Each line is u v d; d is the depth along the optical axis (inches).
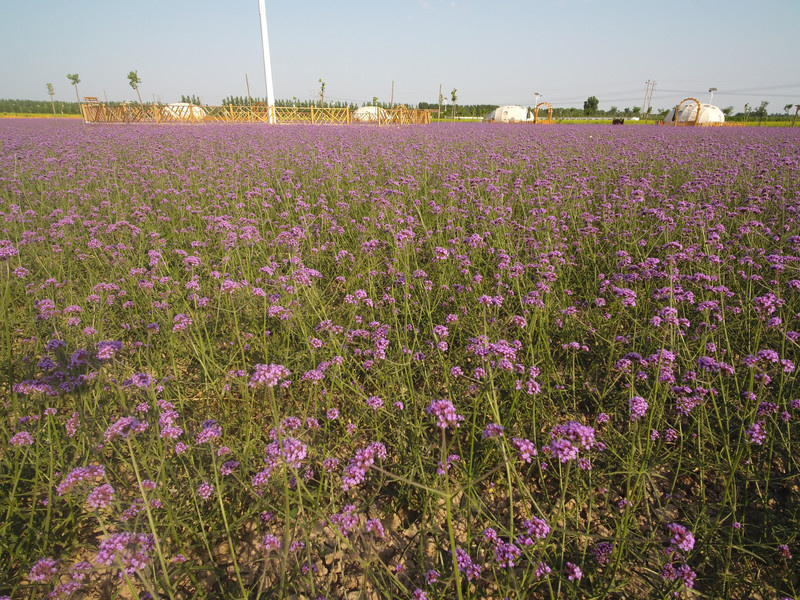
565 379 146.9
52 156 512.7
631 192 293.9
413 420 119.0
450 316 142.8
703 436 117.0
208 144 606.9
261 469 113.0
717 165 411.2
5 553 89.8
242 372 125.6
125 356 149.7
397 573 88.4
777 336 147.9
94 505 76.9
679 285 168.4
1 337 144.3
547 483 112.0
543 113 3223.4
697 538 95.6
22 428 107.1
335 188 336.5
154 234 231.8
